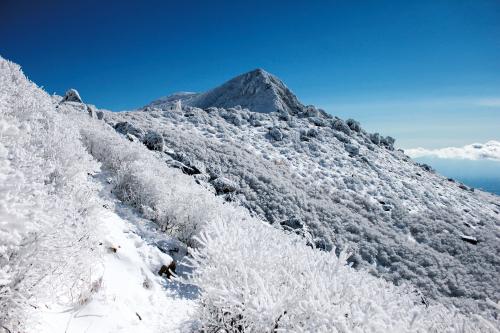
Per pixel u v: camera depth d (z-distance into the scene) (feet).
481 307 48.37
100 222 15.11
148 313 14.44
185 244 23.50
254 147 108.58
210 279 11.66
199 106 283.59
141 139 62.54
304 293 10.53
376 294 11.09
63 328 10.39
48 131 19.89
